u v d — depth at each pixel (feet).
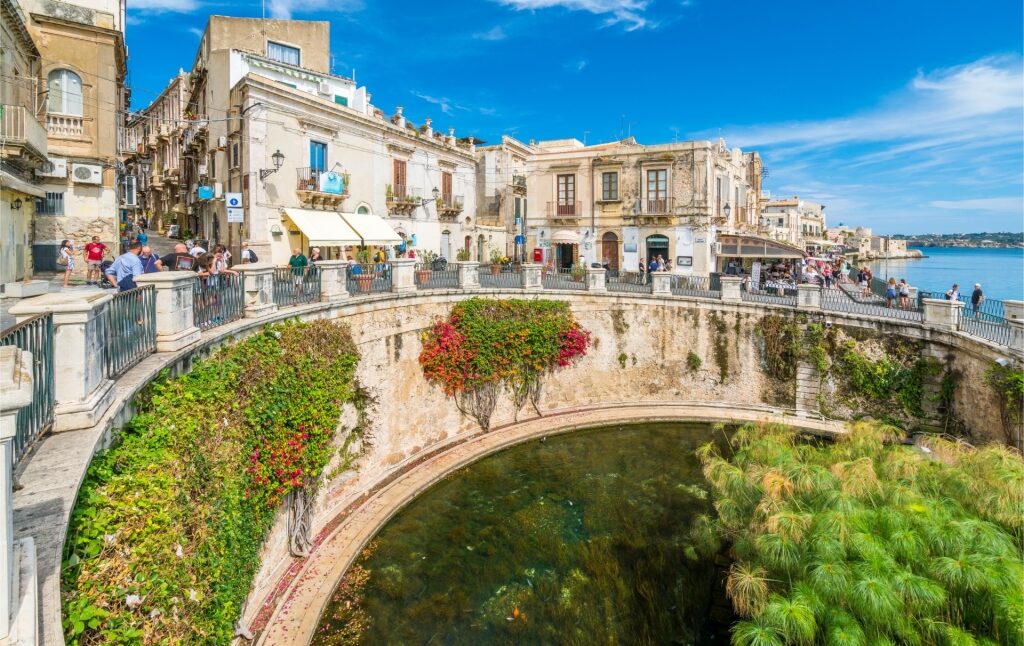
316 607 35.65
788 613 27.50
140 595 15.34
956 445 41.11
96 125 64.95
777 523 32.35
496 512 49.24
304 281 45.14
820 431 63.57
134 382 23.54
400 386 55.93
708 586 39.70
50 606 11.90
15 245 52.42
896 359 61.31
